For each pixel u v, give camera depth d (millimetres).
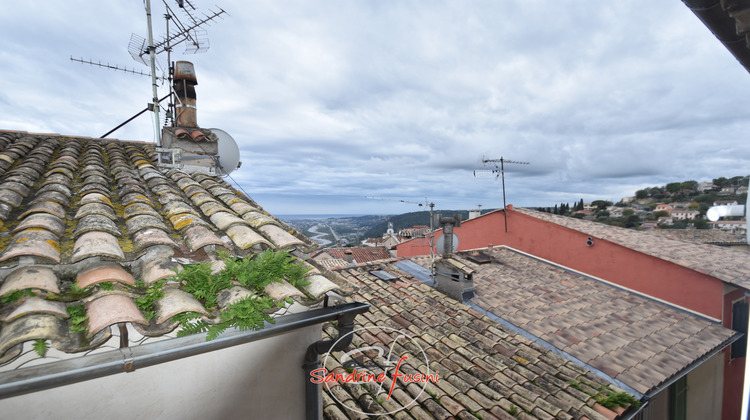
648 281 10445
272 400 2908
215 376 2635
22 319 1948
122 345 2131
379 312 7250
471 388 5215
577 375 6098
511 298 8820
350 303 3072
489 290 9172
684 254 10797
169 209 3637
